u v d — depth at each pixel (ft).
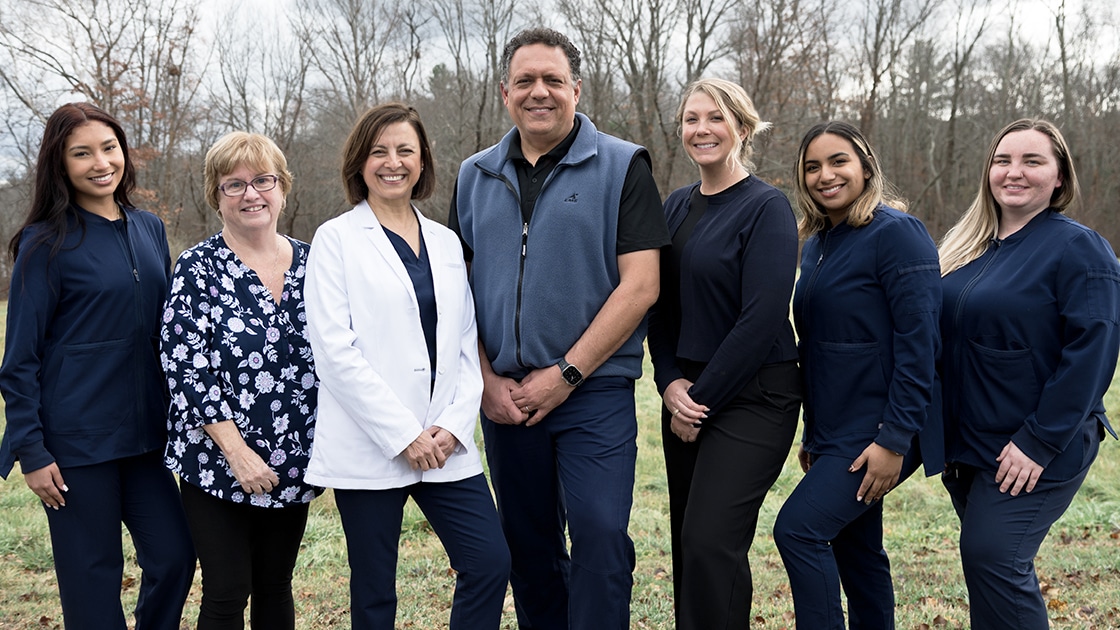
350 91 101.40
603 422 11.07
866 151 10.73
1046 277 9.91
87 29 86.07
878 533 11.37
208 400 9.84
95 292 10.07
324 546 19.61
